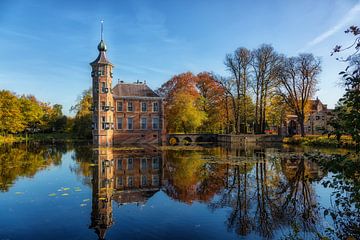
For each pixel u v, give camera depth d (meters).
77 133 67.31
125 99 48.72
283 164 21.88
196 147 40.12
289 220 9.65
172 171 19.45
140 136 49.44
